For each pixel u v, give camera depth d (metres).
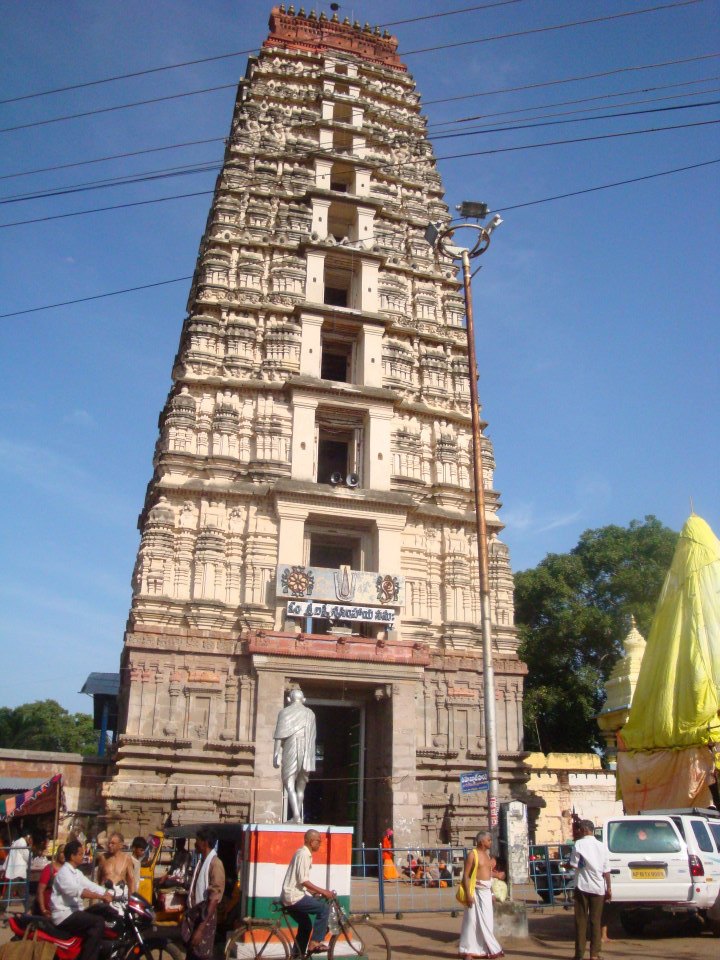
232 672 33.06
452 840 33.06
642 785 28.38
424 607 37.12
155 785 30.55
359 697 35.44
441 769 34.31
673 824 17.86
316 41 51.31
